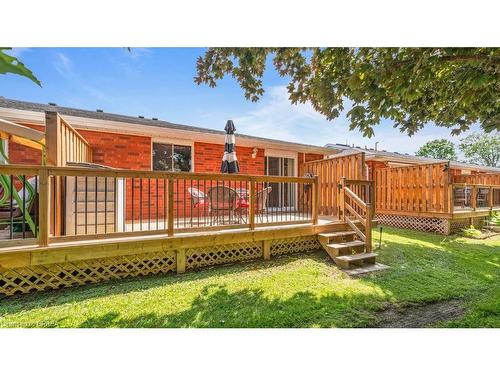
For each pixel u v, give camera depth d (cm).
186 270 443
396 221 973
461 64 367
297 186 869
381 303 338
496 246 684
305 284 390
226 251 486
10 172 319
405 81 351
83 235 364
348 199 637
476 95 374
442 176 834
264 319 293
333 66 410
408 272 462
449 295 368
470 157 3975
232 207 560
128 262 400
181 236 423
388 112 384
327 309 319
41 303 316
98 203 435
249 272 436
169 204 416
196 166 796
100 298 332
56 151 360
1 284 337
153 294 346
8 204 423
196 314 301
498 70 315
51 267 351
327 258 521
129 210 689
